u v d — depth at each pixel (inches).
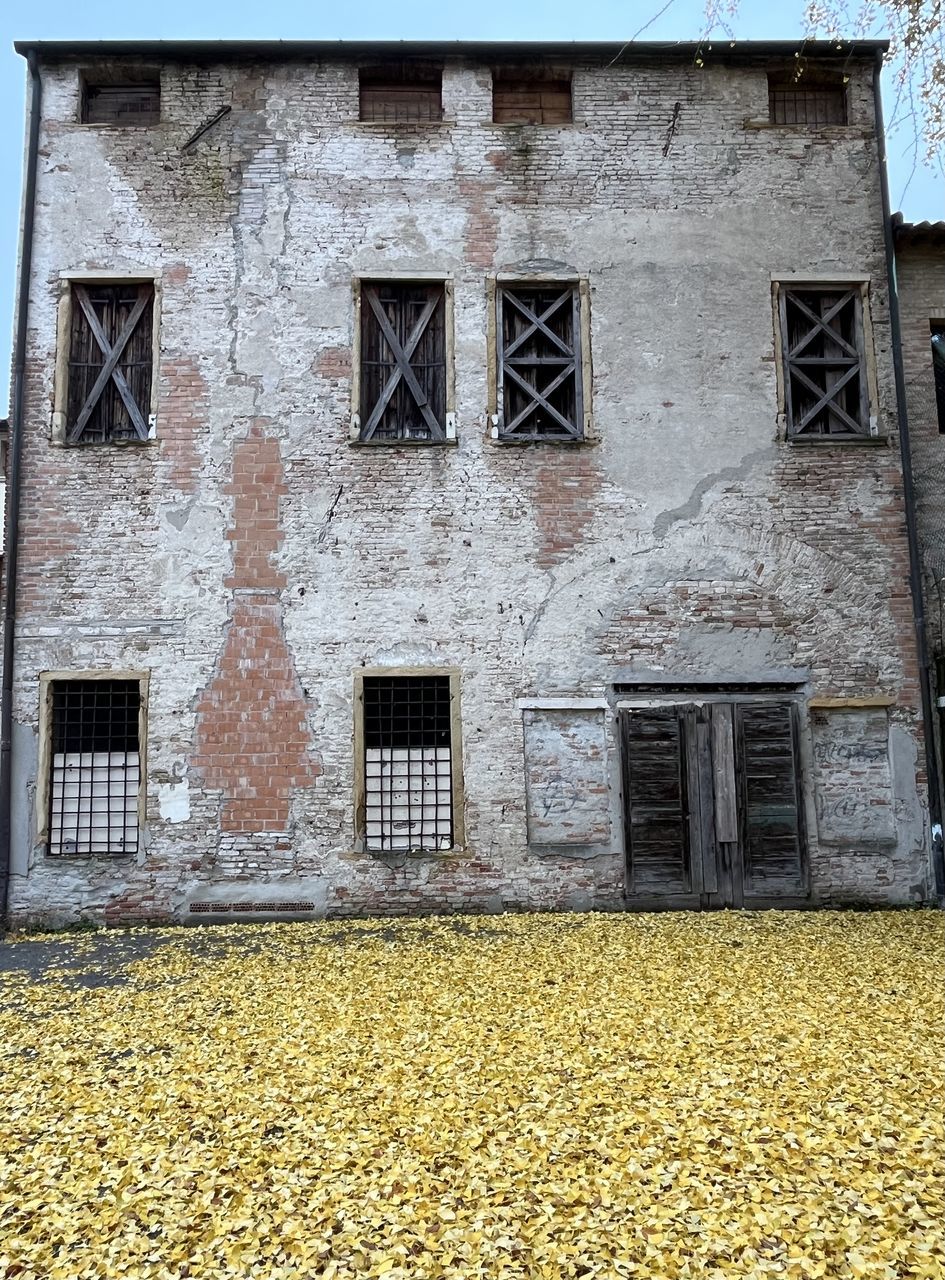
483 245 451.5
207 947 362.3
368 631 427.2
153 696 420.8
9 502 428.1
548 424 450.3
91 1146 192.7
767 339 453.7
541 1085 217.0
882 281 459.8
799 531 442.9
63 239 445.4
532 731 425.7
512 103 474.0
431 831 420.8
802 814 426.6
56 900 408.2
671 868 419.8
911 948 345.1
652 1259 149.6
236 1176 178.5
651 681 429.7
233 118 454.3
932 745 434.0
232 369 439.8
